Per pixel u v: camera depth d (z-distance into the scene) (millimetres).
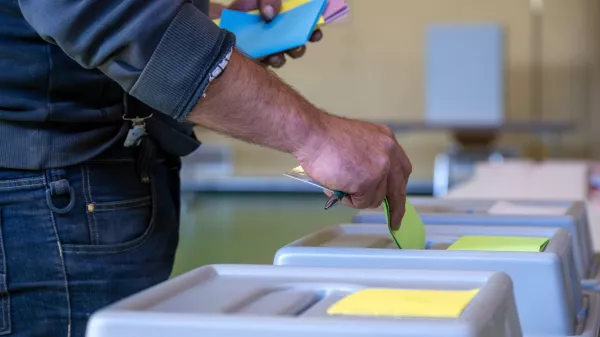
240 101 981
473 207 1596
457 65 7266
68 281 1175
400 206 1078
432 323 610
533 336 943
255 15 1460
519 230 1208
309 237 1136
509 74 8141
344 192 1029
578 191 2516
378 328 607
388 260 957
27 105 1125
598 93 8000
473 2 8086
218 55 958
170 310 706
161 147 1348
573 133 8094
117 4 953
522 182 2744
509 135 8297
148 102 978
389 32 8219
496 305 688
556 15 8008
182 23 956
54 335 1178
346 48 8320
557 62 8047
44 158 1145
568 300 958
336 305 709
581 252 1321
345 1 1278
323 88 8414
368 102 8344
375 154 1022
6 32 1099
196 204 7246
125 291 1233
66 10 953
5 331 1140
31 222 1146
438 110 7344
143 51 947
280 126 999
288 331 619
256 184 8164
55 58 1132
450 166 6852
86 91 1172
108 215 1212
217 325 630
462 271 802
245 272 843
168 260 1338
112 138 1218
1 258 1128
